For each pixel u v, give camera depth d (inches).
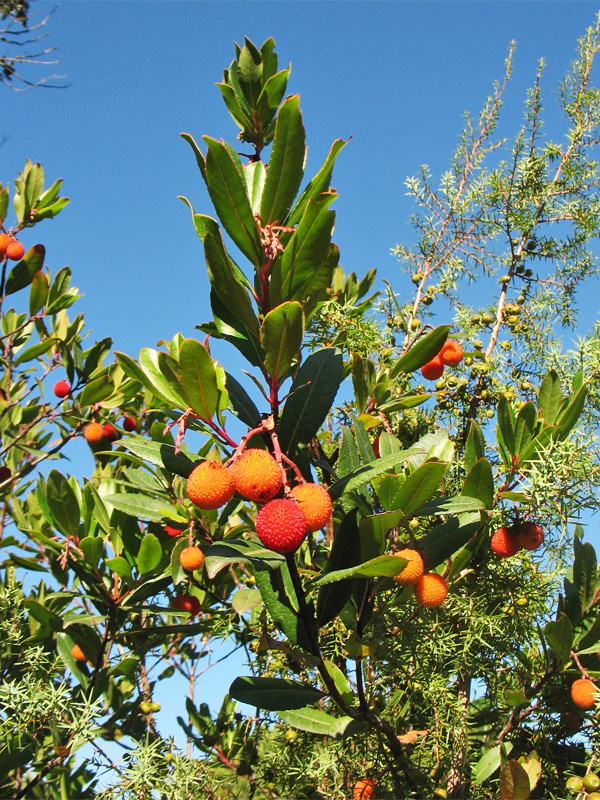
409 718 110.3
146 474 123.3
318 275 77.2
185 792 99.0
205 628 125.6
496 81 153.6
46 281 205.3
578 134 142.3
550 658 106.7
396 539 84.4
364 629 90.0
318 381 81.7
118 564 124.9
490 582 106.2
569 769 102.3
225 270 72.4
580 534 109.1
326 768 93.8
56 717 105.0
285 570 81.2
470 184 149.9
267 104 102.0
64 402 196.5
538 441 101.1
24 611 127.4
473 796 101.8
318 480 117.0
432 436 98.0
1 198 203.3
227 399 78.9
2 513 183.0
